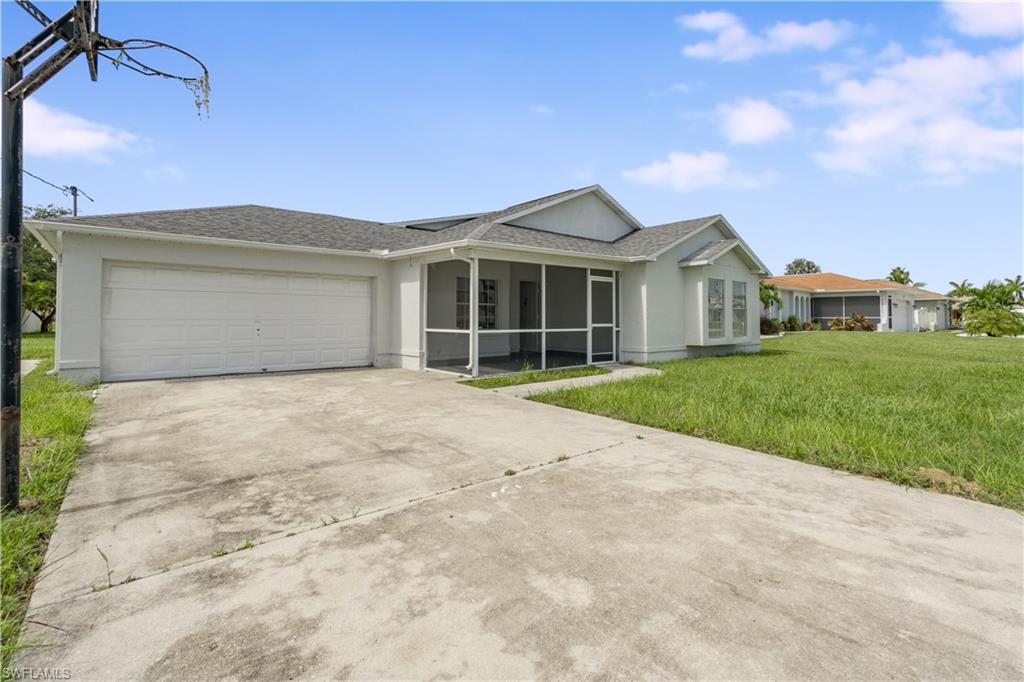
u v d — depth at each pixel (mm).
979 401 7121
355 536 3008
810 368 11492
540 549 2846
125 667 1875
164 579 2508
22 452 4504
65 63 3578
